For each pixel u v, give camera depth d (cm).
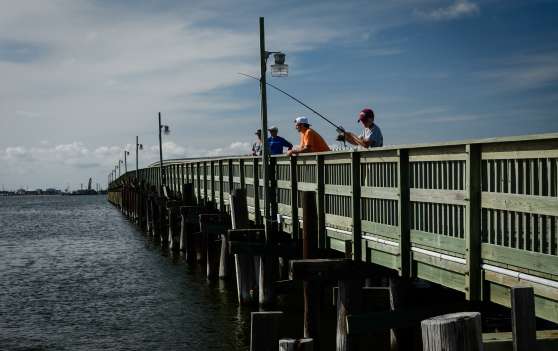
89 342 1489
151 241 3791
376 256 1030
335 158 1155
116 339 1505
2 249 3594
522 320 561
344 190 1113
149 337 1506
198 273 2416
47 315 1792
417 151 877
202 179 2702
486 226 735
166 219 3762
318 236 1237
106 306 1888
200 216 2112
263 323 641
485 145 727
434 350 509
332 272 1059
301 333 1423
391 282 1055
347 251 1085
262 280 1630
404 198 916
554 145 622
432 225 852
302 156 1327
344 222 1117
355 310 1068
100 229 5012
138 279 2356
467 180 750
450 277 823
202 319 1652
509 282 698
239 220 1650
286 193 1460
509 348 568
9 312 1841
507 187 696
